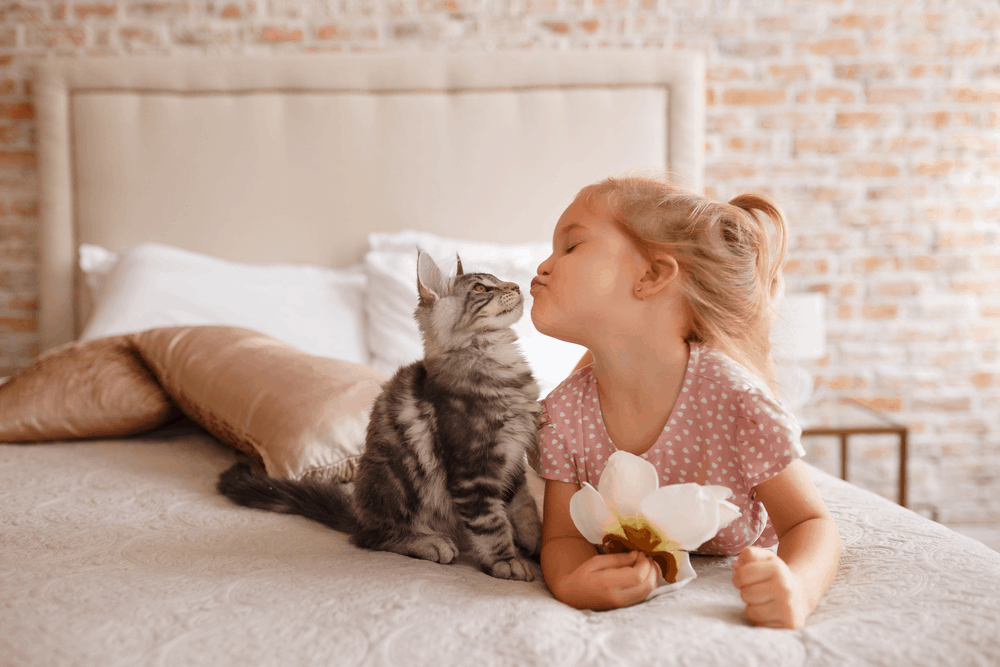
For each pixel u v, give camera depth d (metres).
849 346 3.10
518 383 1.05
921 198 3.04
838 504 1.24
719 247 0.97
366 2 2.96
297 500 1.28
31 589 0.90
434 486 1.07
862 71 3.00
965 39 2.98
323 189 2.86
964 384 3.10
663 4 2.98
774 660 0.68
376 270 2.53
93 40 2.93
